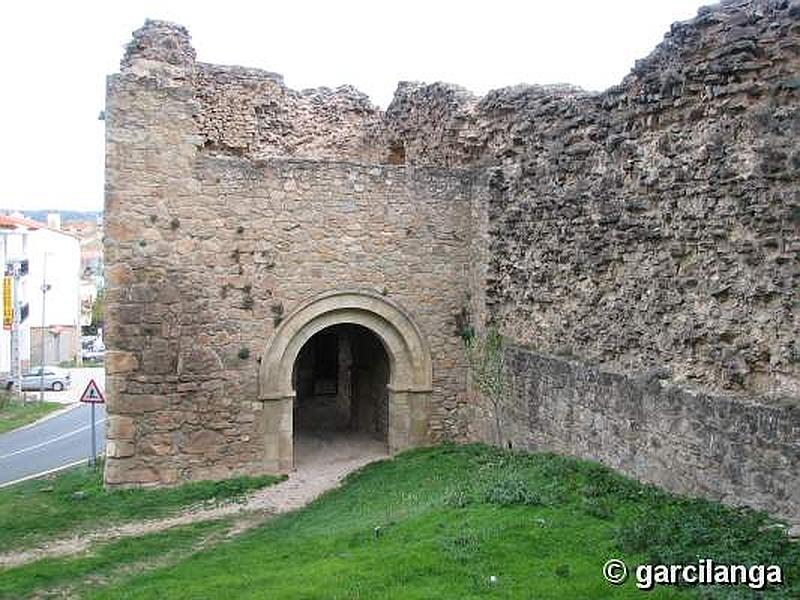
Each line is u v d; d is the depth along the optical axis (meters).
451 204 18.81
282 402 17.59
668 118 12.16
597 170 14.09
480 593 8.42
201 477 17.05
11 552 13.10
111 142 16.50
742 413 10.16
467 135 18.88
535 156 16.27
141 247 16.67
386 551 10.12
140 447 16.69
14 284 50.78
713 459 10.67
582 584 8.41
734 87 10.74
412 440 18.75
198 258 17.00
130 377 16.64
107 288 16.52
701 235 11.46
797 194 9.78
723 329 10.98
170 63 17.14
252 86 22.27
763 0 10.53
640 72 12.70
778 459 9.58
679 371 11.89
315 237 17.83
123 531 14.17
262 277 17.44
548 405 15.23
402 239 18.50
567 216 14.95
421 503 13.01
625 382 12.69
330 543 11.24
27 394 48.03
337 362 26.38
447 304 18.91
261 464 17.45
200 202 17.00
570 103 14.90
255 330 17.41
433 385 18.86
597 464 13.43
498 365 17.22
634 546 9.27
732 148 10.84
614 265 13.67
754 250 10.46
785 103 10.10
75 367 64.94
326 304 17.92
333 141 23.73
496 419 17.23
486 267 18.00
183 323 16.92
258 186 17.39
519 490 11.98
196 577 10.59
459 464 15.89
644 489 11.67
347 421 23.66
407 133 22.09
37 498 16.59
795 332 9.87
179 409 16.91
